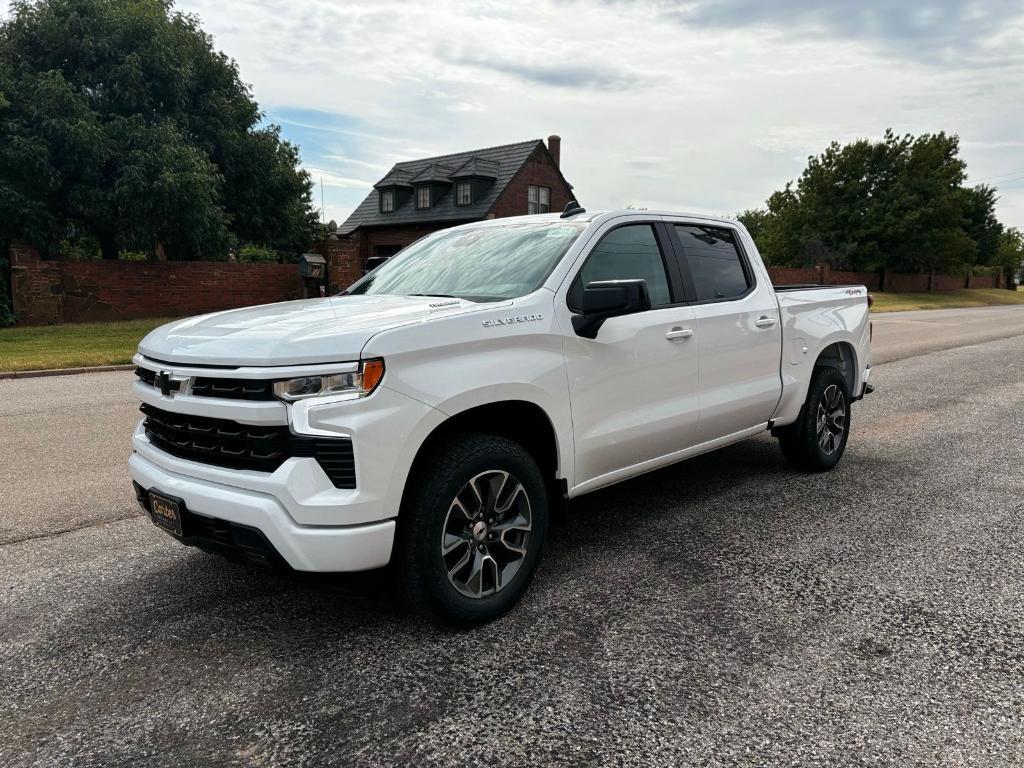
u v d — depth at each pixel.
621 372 3.75
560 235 3.88
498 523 3.25
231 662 2.93
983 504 4.88
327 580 2.79
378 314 3.10
